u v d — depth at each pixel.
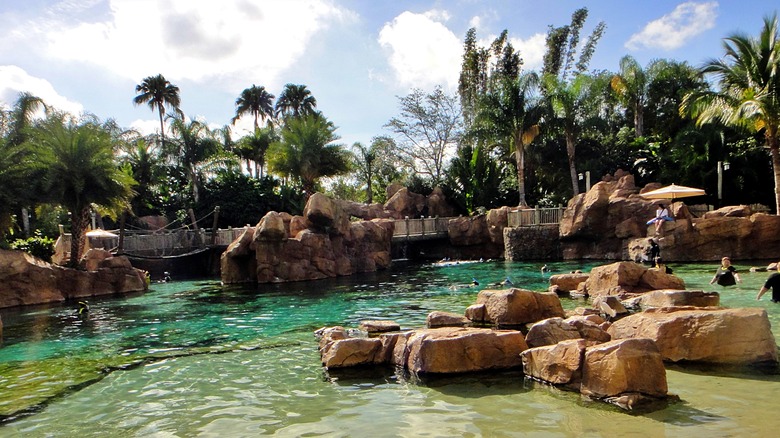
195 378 7.49
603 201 25.98
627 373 5.53
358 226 27.33
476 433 4.92
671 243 22.64
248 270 23.62
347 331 10.16
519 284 17.80
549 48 49.91
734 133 29.36
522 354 6.93
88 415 6.05
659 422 4.93
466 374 6.95
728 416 5.01
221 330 11.55
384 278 22.39
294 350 9.10
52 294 18.97
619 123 41.94
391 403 5.95
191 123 43.34
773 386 5.88
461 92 50.91
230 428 5.39
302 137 38.81
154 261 29.89
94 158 21.50
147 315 14.42
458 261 30.34
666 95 36.53
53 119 21.97
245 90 62.88
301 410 5.86
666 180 30.83
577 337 7.54
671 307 7.88
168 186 44.50
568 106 34.09
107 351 9.80
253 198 40.97
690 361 6.86
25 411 6.29
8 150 20.50
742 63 24.36
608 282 13.43
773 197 29.14
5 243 21.12
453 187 41.75
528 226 29.06
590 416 5.19
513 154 41.00
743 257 22.30
